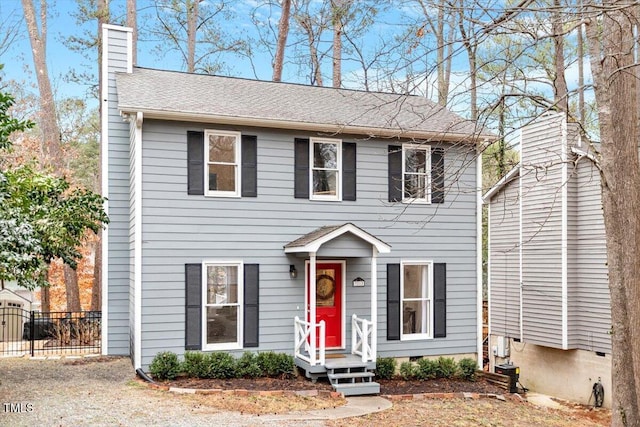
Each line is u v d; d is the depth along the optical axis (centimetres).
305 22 2481
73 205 1298
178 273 1266
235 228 1316
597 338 1462
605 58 884
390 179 1446
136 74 1499
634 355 968
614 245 876
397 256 1443
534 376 1669
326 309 1380
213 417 943
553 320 1546
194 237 1281
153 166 1255
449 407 1150
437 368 1413
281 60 2280
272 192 1349
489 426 1029
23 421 866
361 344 1342
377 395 1216
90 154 3531
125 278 1527
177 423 895
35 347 1703
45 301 2400
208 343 1298
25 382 1168
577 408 1438
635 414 852
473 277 1512
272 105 1415
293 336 1352
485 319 2434
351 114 1454
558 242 1538
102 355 1515
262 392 1140
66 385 1142
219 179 1318
